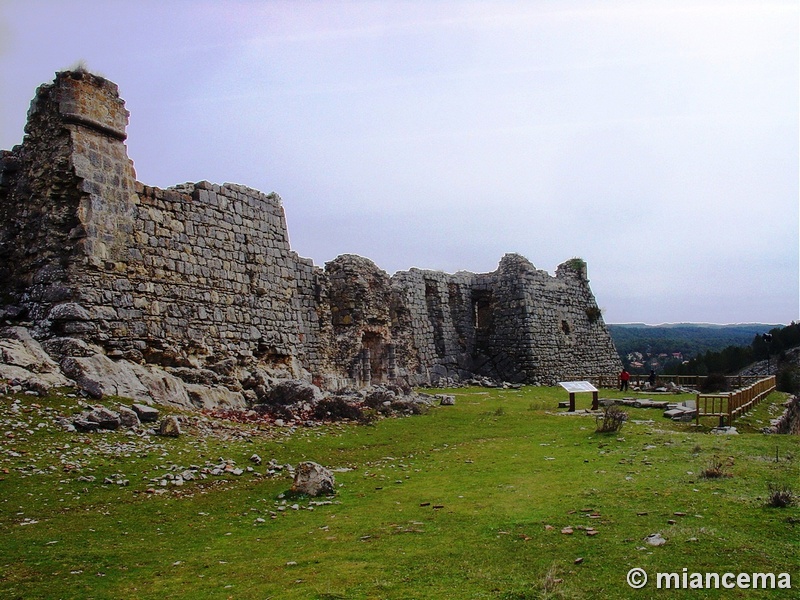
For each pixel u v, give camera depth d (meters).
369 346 36.19
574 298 51.81
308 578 7.98
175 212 22.88
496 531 9.59
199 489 12.52
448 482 13.40
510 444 18.30
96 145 20.34
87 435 14.68
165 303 21.94
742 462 13.52
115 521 10.49
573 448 16.97
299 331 28.97
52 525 10.12
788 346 67.62
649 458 14.66
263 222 27.42
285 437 17.94
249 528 10.42
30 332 18.89
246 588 7.73
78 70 20.25
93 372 17.66
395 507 11.40
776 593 7.16
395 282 41.53
